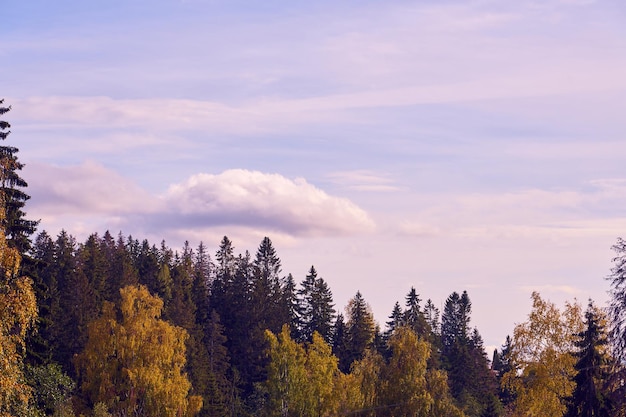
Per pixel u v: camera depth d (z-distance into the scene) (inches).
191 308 5403.5
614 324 1568.7
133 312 3476.9
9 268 1405.0
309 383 3656.5
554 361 2795.3
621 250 1585.9
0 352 1341.0
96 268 4990.2
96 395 3324.3
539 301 2883.9
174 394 3326.8
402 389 3122.5
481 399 4788.4
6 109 1990.7
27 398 1427.2
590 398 2279.8
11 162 1731.1
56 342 4062.5
